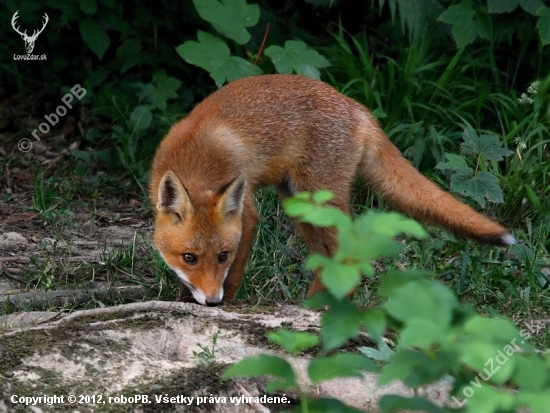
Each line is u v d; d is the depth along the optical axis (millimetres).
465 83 13969
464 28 12961
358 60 14055
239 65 12289
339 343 3977
